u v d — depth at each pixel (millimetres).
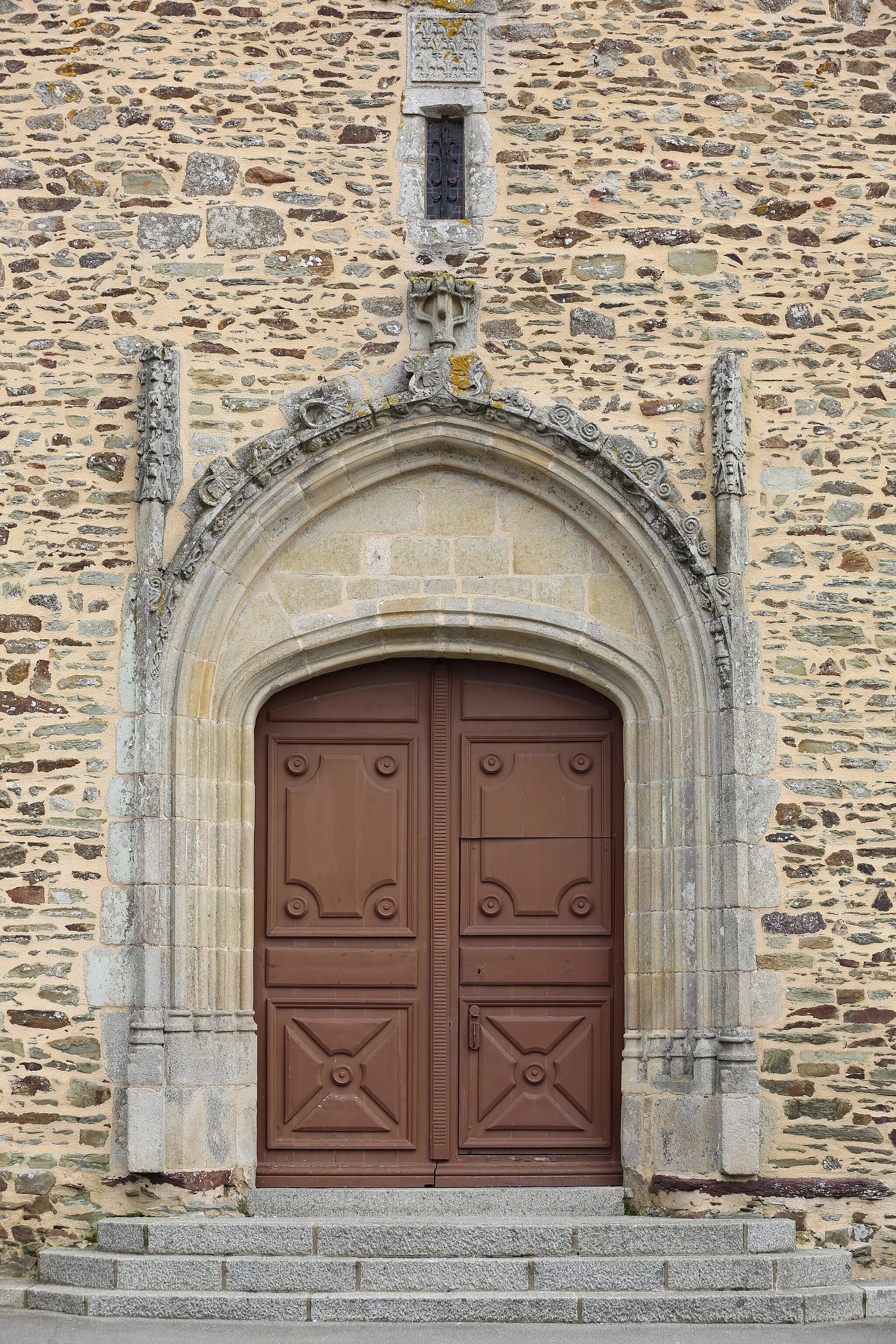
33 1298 7988
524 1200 8773
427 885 9242
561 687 9367
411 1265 7926
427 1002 9164
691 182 9352
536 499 9141
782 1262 8039
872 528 9133
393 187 9289
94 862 8766
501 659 9258
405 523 9141
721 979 8680
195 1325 7656
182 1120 8531
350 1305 7758
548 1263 7953
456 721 9359
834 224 9352
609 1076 9102
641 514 8977
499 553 9125
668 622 9008
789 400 9219
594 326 9219
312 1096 9078
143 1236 8172
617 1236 8141
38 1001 8680
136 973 8625
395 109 9352
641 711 9094
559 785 9297
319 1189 8852
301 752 9312
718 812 8812
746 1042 8570
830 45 9484
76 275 9211
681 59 9438
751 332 9250
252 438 9070
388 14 9430
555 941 9203
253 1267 7930
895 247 9344
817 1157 8641
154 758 8734
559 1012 9172
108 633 8930
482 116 9367
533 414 8953
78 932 8719
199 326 9156
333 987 9156
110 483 9047
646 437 9133
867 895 8852
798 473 9164
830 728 8969
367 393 9094
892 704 9000
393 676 9391
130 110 9320
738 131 9398
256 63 9375
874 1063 8727
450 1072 9109
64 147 9305
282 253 9227
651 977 8852
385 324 9180
